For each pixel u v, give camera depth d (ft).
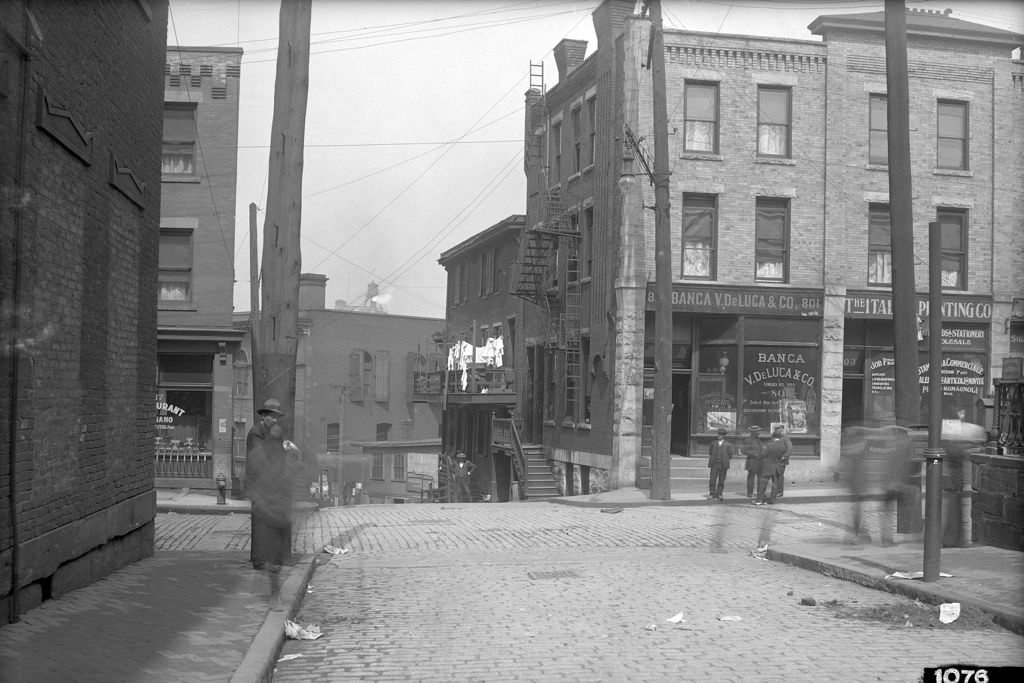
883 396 95.30
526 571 42.34
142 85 39.88
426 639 27.86
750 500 76.28
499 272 135.44
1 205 25.02
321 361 162.30
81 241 31.86
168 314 102.06
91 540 32.63
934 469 34.06
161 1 42.22
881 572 36.83
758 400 92.32
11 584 25.41
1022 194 96.07
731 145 92.22
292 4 42.86
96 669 21.27
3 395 25.05
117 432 36.40
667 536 57.62
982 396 94.99
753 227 92.32
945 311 94.17
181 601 30.53
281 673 24.00
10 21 25.18
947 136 95.61
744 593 35.35
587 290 101.86
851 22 93.40
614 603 33.63
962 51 95.30
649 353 92.53
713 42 92.12
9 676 20.25
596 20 99.30
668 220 78.18
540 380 118.01
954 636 27.40
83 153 31.40
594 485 97.30
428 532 60.34
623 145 91.66
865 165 93.91
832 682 22.38
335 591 37.29
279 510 30.96
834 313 92.84
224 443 102.27
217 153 102.94
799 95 93.30
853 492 45.44
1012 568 36.45
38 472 27.84
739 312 91.35
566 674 23.44
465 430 144.77
